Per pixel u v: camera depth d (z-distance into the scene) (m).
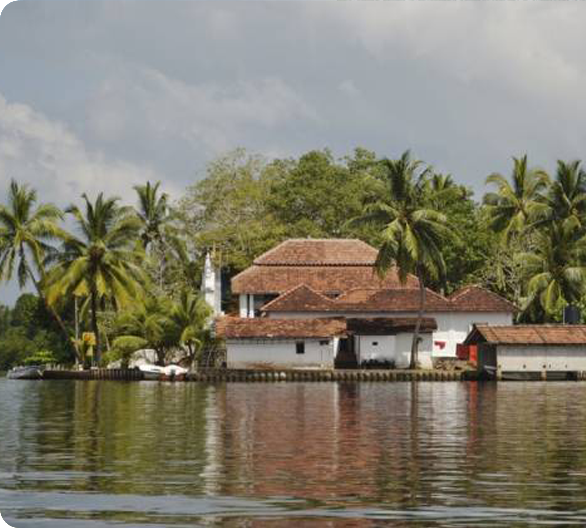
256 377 100.75
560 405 65.88
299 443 44.31
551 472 35.75
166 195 133.88
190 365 111.00
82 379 108.56
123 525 27.80
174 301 119.38
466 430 49.66
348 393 79.88
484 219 127.25
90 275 109.75
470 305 113.88
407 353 110.94
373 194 109.69
